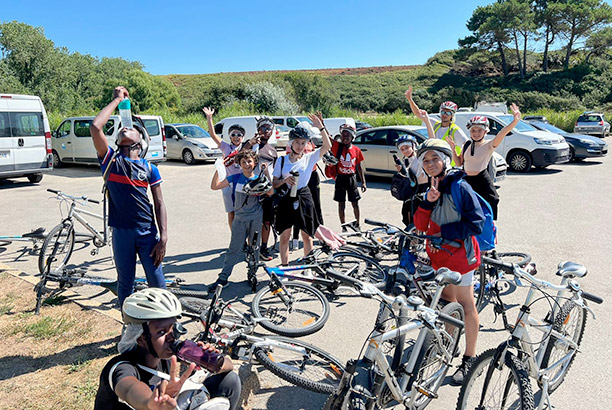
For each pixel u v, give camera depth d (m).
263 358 3.23
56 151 16.17
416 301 2.55
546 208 9.08
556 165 15.32
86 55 78.12
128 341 2.12
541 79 71.00
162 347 2.04
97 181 13.15
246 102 47.72
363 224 8.14
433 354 3.09
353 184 7.22
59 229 5.16
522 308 2.86
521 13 71.62
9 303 4.70
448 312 3.11
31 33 51.69
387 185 12.15
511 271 2.99
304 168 5.13
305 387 3.13
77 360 3.60
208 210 9.41
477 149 5.06
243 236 4.89
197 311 3.96
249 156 4.69
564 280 3.10
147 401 1.80
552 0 73.81
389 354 3.10
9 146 11.58
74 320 4.29
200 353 2.07
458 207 3.15
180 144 17.14
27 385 3.30
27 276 5.46
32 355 3.71
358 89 77.69
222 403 2.12
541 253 6.35
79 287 5.24
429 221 3.36
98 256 6.43
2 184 12.62
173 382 1.79
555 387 3.25
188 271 5.85
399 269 3.43
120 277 3.73
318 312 4.33
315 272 4.33
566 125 28.33
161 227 3.68
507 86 72.25
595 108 61.81
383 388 2.81
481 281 4.27
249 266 5.03
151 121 14.80
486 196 5.11
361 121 31.19
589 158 17.16
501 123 13.82
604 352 3.83
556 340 3.10
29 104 12.03
